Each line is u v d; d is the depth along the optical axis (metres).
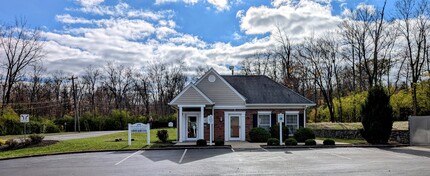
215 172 14.51
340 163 16.56
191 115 30.14
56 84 79.00
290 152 21.62
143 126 27.03
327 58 47.91
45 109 74.56
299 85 52.41
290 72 50.91
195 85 29.80
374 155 19.70
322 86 47.91
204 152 22.22
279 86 32.19
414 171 14.05
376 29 39.16
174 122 68.88
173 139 32.81
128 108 83.50
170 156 20.42
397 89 40.97
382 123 25.77
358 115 43.88
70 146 26.44
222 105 30.27
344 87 52.62
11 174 15.41
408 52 37.53
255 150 23.06
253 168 15.39
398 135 27.77
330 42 47.69
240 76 33.09
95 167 16.75
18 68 55.50
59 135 46.50
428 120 25.70
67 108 78.31
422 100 36.00
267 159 18.38
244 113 30.36
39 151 24.42
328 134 35.56
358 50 41.53
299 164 16.39
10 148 25.95
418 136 26.06
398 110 38.16
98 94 83.06
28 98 73.50
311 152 21.50
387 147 24.56
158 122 68.38
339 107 47.56
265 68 59.38
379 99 26.06
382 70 40.25
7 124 48.69
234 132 30.33
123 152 23.31
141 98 83.50
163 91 82.50
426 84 35.28
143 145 26.36
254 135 28.89
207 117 28.58
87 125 65.12
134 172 14.98
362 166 15.52
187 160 18.52
